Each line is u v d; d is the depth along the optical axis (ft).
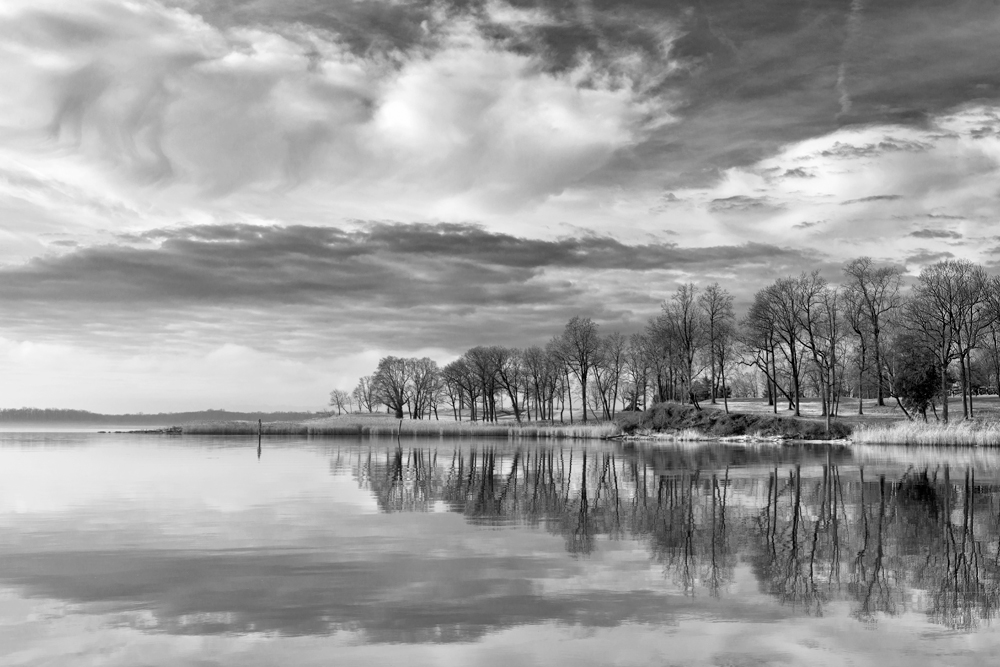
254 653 32.63
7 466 145.69
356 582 45.57
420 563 51.16
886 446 228.22
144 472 130.21
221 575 47.34
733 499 88.69
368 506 82.89
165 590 43.55
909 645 33.81
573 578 46.73
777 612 39.04
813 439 266.77
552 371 455.22
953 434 224.33
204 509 79.97
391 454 196.75
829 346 327.88
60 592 43.14
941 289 271.69
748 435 283.38
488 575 47.50
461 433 373.81
